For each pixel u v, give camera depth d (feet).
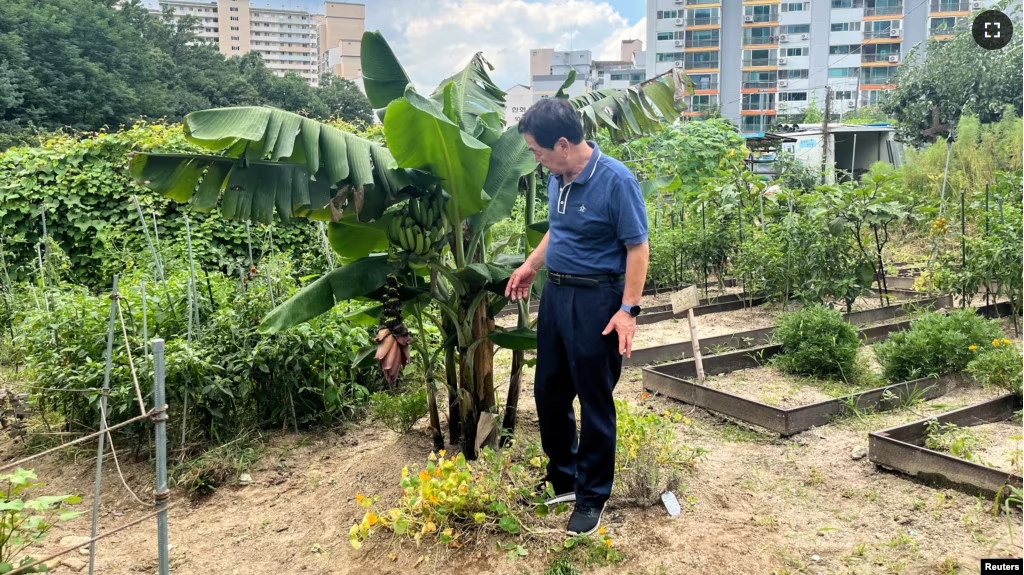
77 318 15.74
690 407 16.74
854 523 11.10
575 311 10.14
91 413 15.23
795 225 25.66
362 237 13.46
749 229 28.58
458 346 13.07
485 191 12.69
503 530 10.70
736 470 13.20
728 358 19.56
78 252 29.94
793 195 28.50
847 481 12.55
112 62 113.39
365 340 16.58
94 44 110.83
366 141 11.75
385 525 10.93
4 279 25.86
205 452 14.35
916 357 17.48
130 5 149.18
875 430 14.82
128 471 14.30
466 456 13.10
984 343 17.42
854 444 14.20
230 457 14.10
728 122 56.24
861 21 157.17
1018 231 23.80
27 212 29.04
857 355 18.89
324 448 15.19
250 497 13.11
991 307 24.50
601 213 9.85
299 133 10.78
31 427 16.26
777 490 12.34
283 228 30.60
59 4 109.50
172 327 16.20
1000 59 53.57
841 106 152.25
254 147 10.68
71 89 103.86
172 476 13.65
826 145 69.46
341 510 12.08
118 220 29.66
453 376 13.57
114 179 29.96
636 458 11.87
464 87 13.52
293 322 11.37
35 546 11.19
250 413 15.97
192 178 11.33
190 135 10.04
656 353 20.67
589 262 10.06
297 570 10.55
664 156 45.29
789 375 18.97
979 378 15.99
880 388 16.12
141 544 11.47
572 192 10.07
